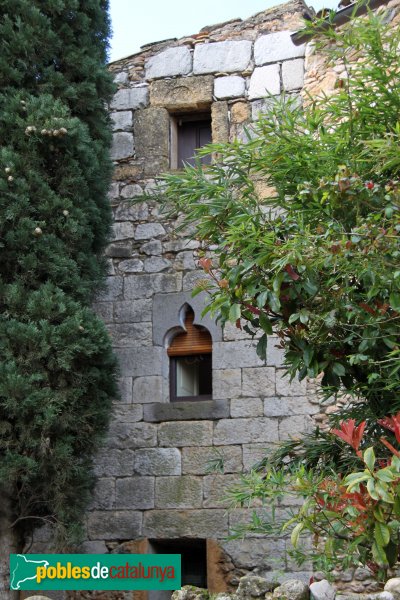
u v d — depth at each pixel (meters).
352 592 9.68
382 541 4.67
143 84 12.30
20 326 9.30
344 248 6.00
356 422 7.11
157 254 11.70
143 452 11.09
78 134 10.09
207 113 12.27
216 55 12.09
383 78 7.14
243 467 10.73
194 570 11.23
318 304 6.38
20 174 9.82
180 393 11.46
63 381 9.52
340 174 6.34
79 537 9.30
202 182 7.59
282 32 11.89
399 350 5.78
